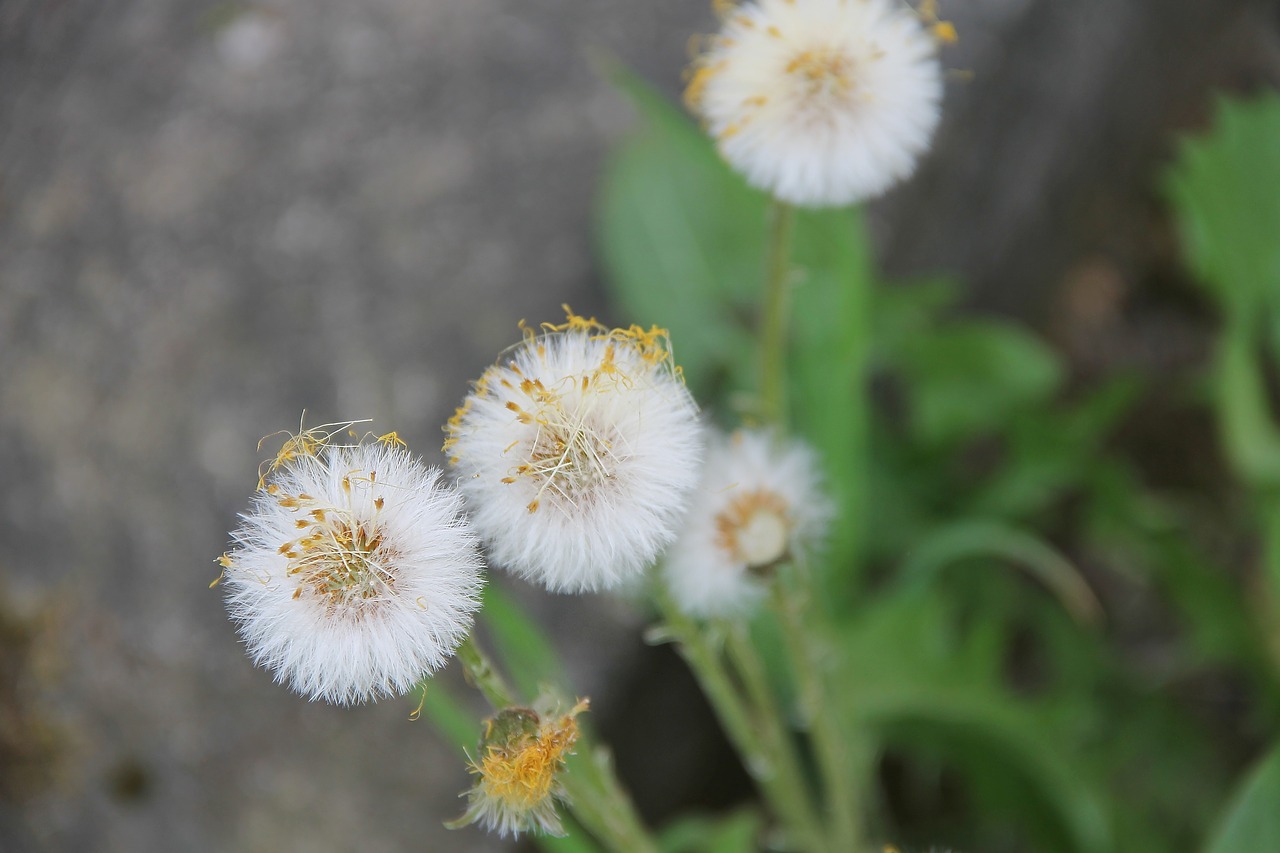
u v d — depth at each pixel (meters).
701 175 0.48
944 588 0.54
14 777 0.45
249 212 0.51
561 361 0.31
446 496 0.30
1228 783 0.51
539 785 0.30
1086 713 0.49
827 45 0.34
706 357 0.48
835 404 0.43
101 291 0.50
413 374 0.48
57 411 0.48
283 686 0.44
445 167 0.52
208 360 0.48
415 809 0.43
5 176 0.54
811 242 0.47
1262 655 0.52
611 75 0.42
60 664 0.45
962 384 0.52
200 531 0.46
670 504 0.30
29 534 0.47
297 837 0.43
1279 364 0.53
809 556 0.38
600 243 0.49
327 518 0.29
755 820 0.41
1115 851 0.47
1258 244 0.53
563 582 0.30
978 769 0.47
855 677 0.44
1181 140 0.53
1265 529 0.50
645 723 0.47
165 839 0.44
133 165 0.53
